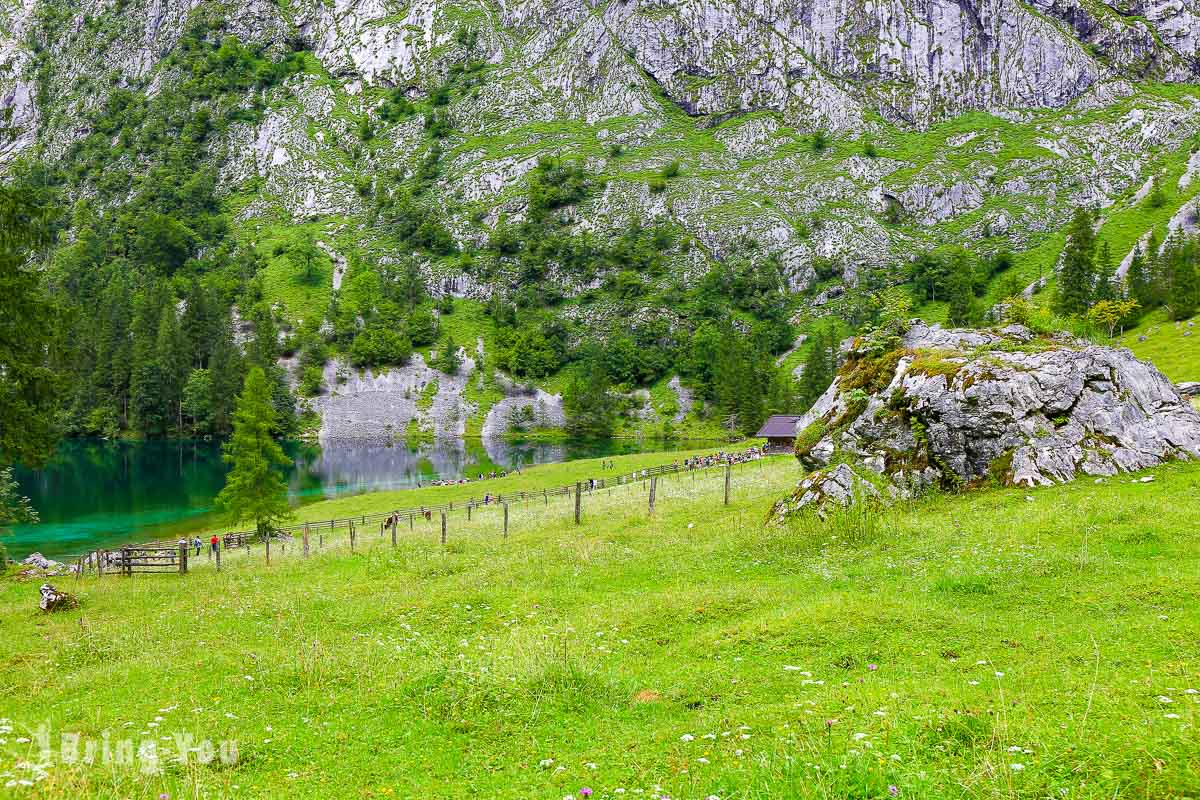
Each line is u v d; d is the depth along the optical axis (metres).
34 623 25.30
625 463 101.38
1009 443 29.28
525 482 88.56
